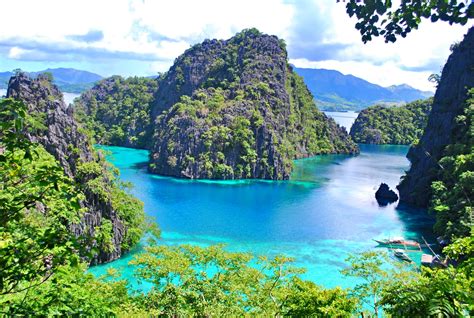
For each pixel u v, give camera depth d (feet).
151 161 525.34
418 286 34.01
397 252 227.40
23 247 33.01
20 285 45.50
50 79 354.33
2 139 31.81
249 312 123.13
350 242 253.65
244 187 440.86
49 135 226.38
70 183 34.01
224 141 503.61
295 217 313.53
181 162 491.72
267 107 608.60
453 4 28.32
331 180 488.02
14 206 32.55
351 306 94.58
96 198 218.18
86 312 45.62
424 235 273.75
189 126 515.09
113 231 221.05
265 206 348.59
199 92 647.97
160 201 359.05
